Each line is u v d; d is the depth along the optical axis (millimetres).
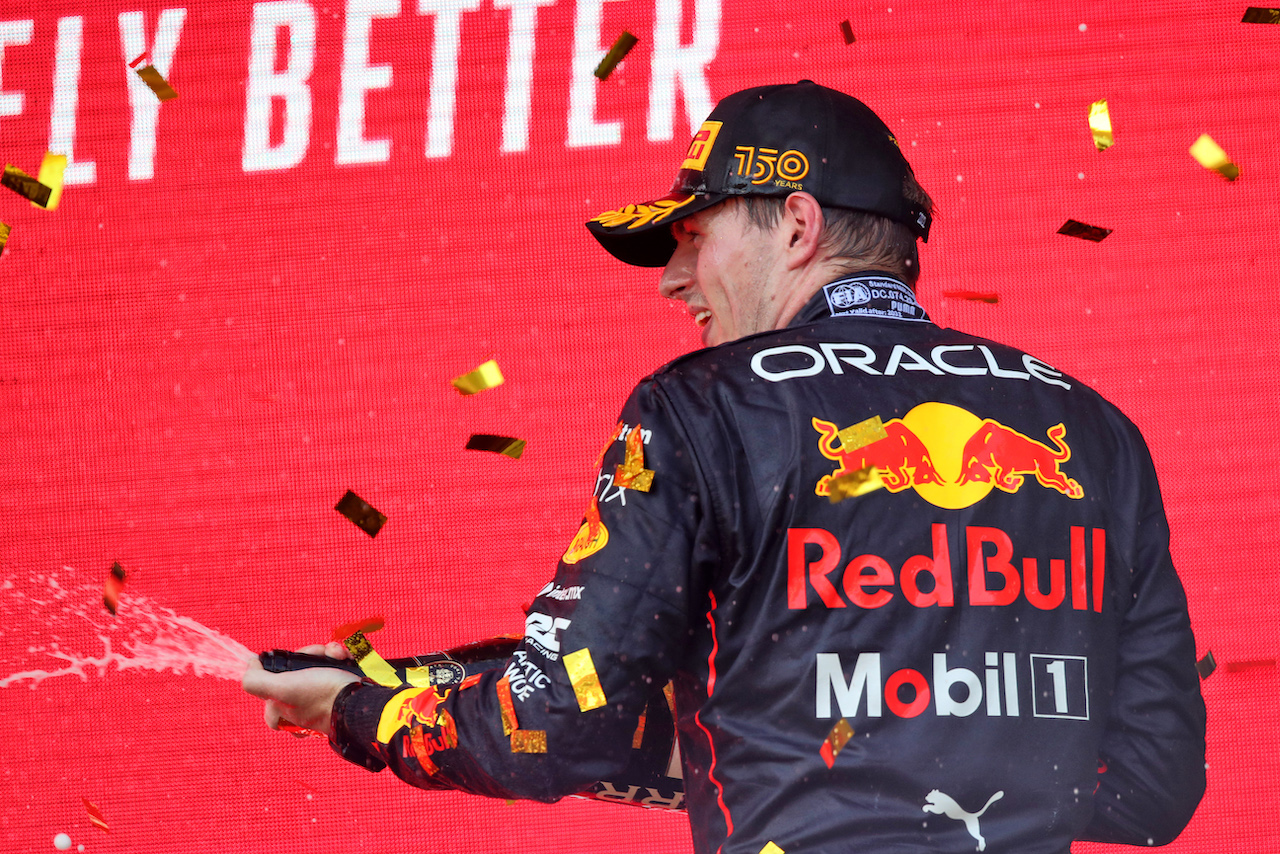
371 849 12703
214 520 13734
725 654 3604
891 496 3588
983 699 3545
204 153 14430
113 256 14297
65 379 14070
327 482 13766
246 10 14641
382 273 14141
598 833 12531
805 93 4227
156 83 7578
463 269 14086
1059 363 13484
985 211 13742
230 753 12953
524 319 13938
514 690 3605
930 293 13641
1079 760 3680
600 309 13953
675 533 3582
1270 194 13625
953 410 3754
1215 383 13352
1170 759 3979
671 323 13969
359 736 3953
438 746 3695
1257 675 12562
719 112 4320
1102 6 13977
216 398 13984
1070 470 3828
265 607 13531
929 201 4320
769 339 3879
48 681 13312
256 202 14297
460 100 14336
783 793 3492
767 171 4129
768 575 3539
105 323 14172
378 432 13805
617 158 14195
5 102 14578
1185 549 13023
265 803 12805
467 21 14438
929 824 3479
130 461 13906
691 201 4234
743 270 4184
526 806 12500
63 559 13734
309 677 4227
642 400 3809
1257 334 13430
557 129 14258
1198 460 13227
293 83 14523
